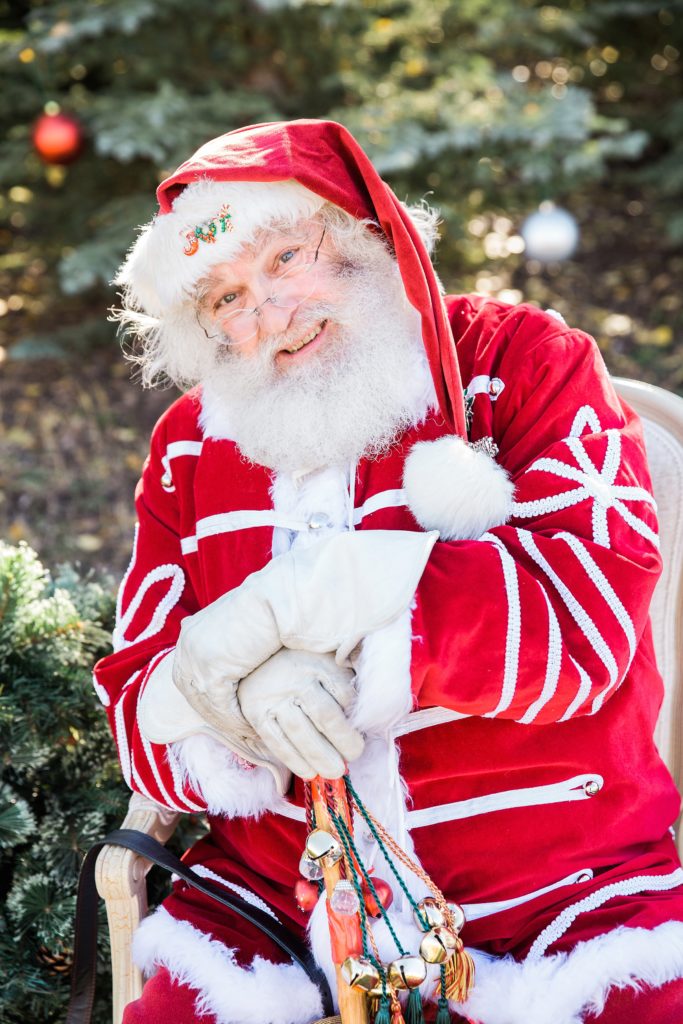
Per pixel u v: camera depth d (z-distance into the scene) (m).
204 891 1.43
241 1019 1.31
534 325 1.52
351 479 1.46
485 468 1.35
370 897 1.30
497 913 1.37
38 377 4.22
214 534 1.51
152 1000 1.35
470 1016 1.29
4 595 1.78
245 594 1.26
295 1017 1.33
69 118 4.00
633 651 1.31
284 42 4.23
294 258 1.45
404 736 1.39
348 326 1.46
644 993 1.25
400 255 1.37
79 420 3.93
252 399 1.48
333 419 1.43
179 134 3.81
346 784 1.30
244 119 4.11
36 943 1.67
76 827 1.72
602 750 1.37
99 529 3.36
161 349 1.67
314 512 1.45
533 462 1.41
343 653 1.24
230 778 1.41
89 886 1.46
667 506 1.56
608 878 1.36
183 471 1.61
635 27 5.28
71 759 1.83
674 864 1.42
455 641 1.25
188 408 1.65
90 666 1.85
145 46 4.16
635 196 5.29
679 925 1.30
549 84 5.30
